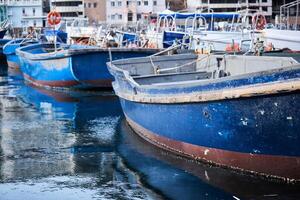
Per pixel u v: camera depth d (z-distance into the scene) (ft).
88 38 111.65
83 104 62.54
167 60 51.90
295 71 26.66
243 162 31.19
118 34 99.76
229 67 45.57
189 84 32.24
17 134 46.62
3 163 37.04
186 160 35.91
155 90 36.11
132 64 51.44
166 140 37.81
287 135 28.17
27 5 255.91
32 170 35.19
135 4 317.01
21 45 113.91
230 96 29.04
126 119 50.24
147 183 31.86
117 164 36.01
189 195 29.50
